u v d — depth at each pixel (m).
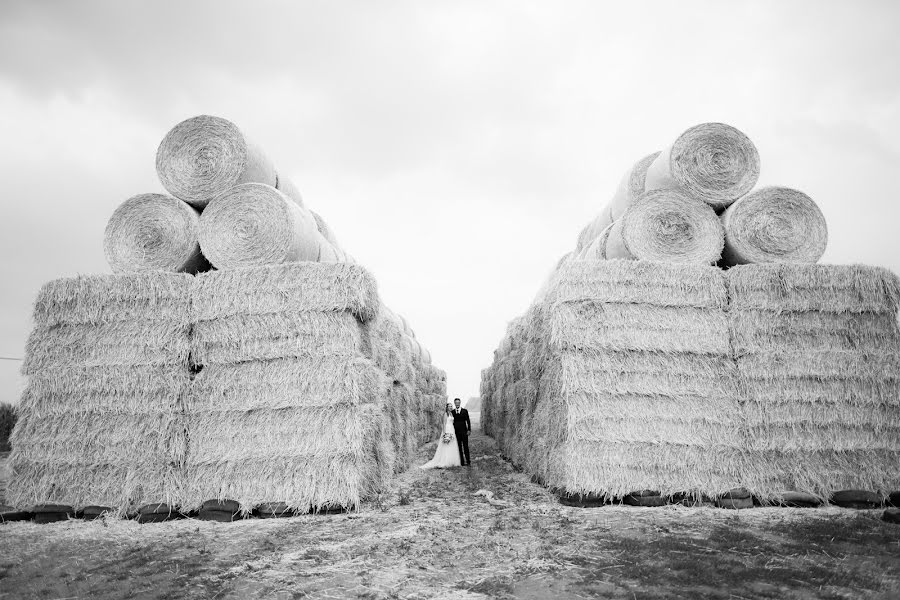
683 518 6.72
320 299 7.75
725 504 7.44
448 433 13.34
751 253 8.38
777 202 8.34
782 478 7.66
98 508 7.45
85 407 7.67
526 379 11.47
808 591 4.08
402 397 12.59
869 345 8.01
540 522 6.58
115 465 7.54
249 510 7.34
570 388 7.85
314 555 5.31
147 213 8.34
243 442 7.58
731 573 4.46
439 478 11.23
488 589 4.28
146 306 7.84
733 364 7.98
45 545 6.09
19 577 4.96
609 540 5.62
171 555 5.53
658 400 7.88
